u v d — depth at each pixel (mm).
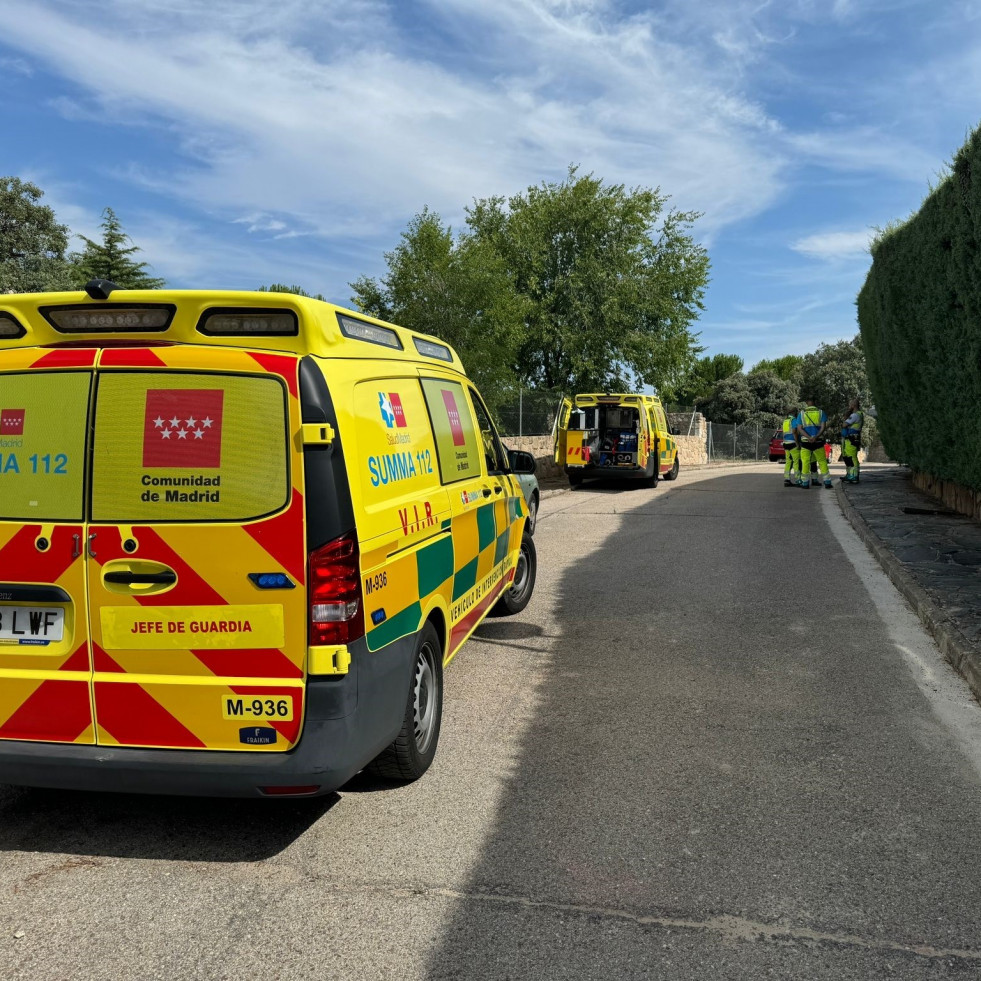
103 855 3453
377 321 4188
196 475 3248
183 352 3279
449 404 5246
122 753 3307
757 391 52969
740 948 2791
